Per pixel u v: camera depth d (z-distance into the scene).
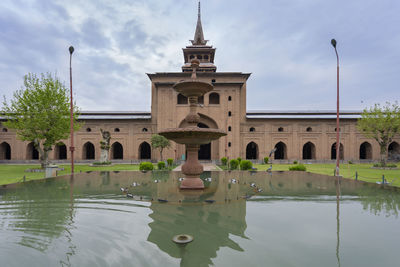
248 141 25.55
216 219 3.85
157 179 9.28
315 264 2.35
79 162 25.19
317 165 21.92
